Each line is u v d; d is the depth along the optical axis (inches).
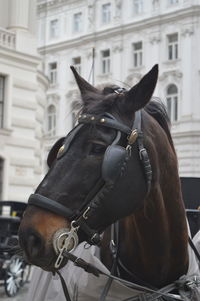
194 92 1321.4
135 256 129.3
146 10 1408.7
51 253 106.3
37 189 110.8
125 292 127.6
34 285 160.2
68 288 136.7
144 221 124.1
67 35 1582.2
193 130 1293.1
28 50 778.8
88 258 134.3
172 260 130.4
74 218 108.1
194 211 200.8
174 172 127.6
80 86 125.6
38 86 814.5
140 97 114.0
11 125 750.5
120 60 1451.8
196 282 133.6
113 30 1465.3
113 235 133.9
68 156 110.1
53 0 1614.2
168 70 1363.2
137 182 114.2
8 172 739.4
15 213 496.4
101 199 109.5
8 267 427.2
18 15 781.9
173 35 1376.7
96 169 109.3
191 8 1331.2
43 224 106.0
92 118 112.5
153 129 123.5
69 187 108.1
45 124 1587.1
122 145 113.7
